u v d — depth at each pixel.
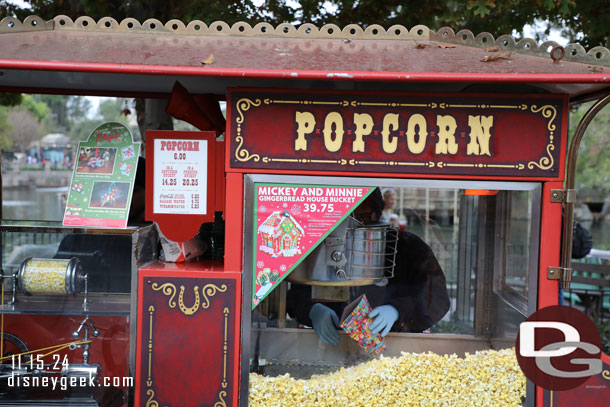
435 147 1.85
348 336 2.08
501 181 1.86
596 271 4.59
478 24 3.65
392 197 2.10
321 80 1.81
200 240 2.17
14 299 2.05
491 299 2.17
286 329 2.01
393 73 1.63
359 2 3.51
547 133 1.84
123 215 1.90
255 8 3.40
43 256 2.27
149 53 1.83
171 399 1.88
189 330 1.87
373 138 1.85
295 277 1.95
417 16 3.54
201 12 3.23
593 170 7.55
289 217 1.89
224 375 1.88
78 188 1.95
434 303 2.17
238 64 1.71
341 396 1.99
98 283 2.11
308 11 3.47
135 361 1.88
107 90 2.46
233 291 1.87
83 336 2.12
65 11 3.35
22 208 6.09
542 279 1.89
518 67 1.75
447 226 2.15
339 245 1.99
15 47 1.82
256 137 1.86
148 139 1.91
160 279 1.87
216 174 1.93
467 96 1.83
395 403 2.02
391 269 2.15
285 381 1.98
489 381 2.00
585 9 3.46
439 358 2.05
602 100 1.77
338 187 1.88
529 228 1.90
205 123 2.17
